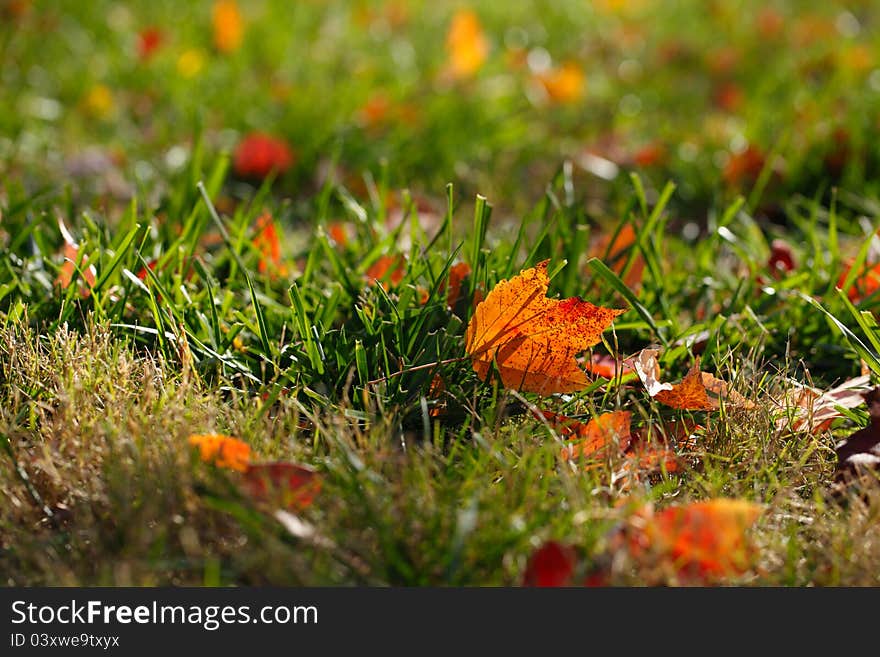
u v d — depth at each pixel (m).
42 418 2.28
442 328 2.60
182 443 2.09
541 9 8.99
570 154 5.45
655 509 2.18
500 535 1.93
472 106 5.84
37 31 7.24
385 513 1.95
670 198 4.73
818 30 8.16
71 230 3.46
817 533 2.12
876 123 5.02
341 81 6.34
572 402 2.49
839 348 2.84
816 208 3.71
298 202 4.75
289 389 2.50
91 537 1.98
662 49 7.69
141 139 5.58
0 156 4.96
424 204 4.44
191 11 7.92
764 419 2.37
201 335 2.69
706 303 3.19
